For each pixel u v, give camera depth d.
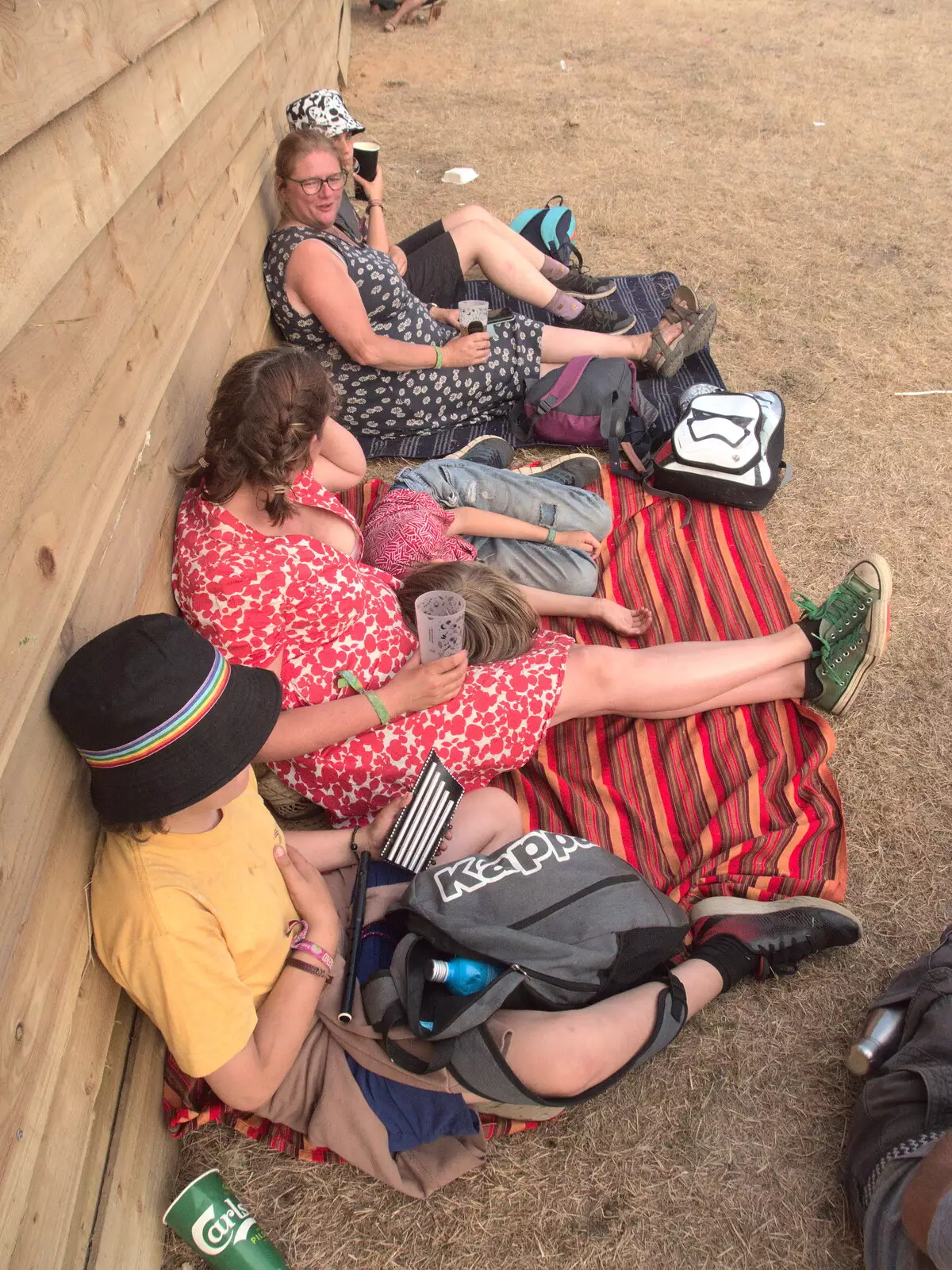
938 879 2.51
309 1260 1.80
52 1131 1.45
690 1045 2.15
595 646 2.63
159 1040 1.97
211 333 2.93
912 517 3.70
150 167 2.39
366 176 4.46
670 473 3.62
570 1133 1.99
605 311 4.64
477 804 2.31
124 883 1.58
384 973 1.87
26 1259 1.32
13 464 1.49
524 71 8.40
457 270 4.54
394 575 2.83
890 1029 2.01
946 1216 1.48
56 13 1.81
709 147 6.87
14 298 1.53
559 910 1.99
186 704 1.46
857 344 4.70
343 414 3.91
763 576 3.38
